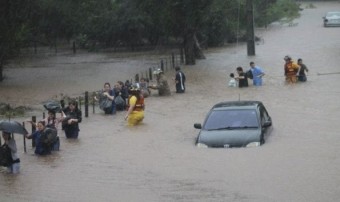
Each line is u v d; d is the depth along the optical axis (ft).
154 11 223.30
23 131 79.15
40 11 251.19
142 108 112.68
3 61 190.80
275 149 84.74
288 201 60.49
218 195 63.62
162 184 69.15
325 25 323.16
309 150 83.92
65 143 97.09
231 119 92.02
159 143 93.76
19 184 72.13
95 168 78.84
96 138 100.37
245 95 142.72
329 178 68.69
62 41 346.95
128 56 259.80
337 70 178.19
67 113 106.63
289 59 160.76
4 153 77.56
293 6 411.75
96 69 215.92
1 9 182.39
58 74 206.18
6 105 137.59
